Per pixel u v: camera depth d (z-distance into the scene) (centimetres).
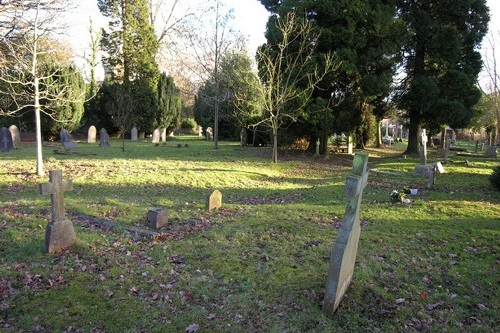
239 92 2784
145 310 433
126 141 3052
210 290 483
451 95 2170
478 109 2736
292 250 616
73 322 404
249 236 682
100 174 1302
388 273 541
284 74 1969
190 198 1087
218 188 1253
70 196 1026
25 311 417
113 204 895
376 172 1620
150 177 1303
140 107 3394
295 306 441
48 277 489
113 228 711
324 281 499
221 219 812
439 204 987
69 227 589
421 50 2291
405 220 829
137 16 3472
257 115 2670
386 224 794
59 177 572
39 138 1247
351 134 2508
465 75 2116
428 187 1252
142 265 551
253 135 2706
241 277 516
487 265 587
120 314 422
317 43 1975
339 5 1905
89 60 3097
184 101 5138
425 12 2200
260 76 2080
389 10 2011
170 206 939
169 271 534
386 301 462
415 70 2339
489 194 1141
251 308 440
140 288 482
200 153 2069
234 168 1577
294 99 1914
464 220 830
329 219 829
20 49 1490
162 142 2986
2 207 810
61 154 1834
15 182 1145
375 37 2002
